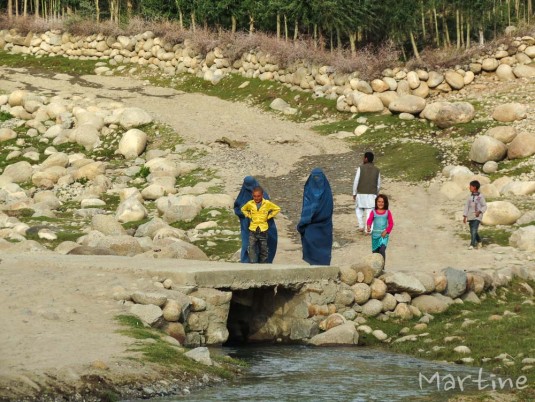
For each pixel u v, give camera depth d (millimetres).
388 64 82812
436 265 40375
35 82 99062
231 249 45406
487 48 83938
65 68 106812
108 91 96000
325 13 91812
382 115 79188
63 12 124125
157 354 23531
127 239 41781
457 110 72875
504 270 38594
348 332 31078
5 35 113938
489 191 56281
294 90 89688
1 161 73875
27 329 24594
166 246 39906
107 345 23688
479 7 90750
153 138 77062
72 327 25297
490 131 66375
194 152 72312
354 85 83375
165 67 102875
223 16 106312
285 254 44250
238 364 26094
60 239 47562
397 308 33750
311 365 26719
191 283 29344
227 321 32469
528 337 28781
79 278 30312
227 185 62312
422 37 98812
